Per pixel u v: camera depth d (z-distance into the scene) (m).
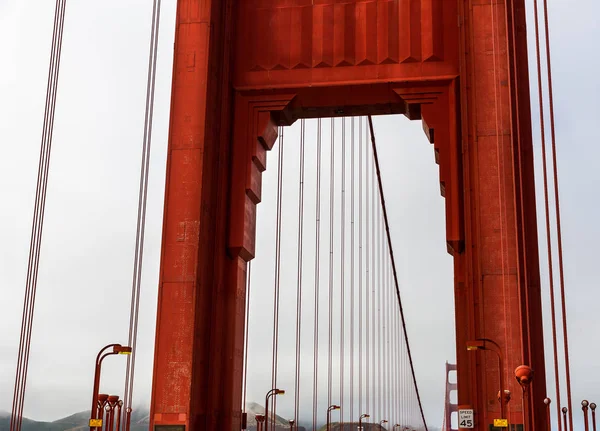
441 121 29.45
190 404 26.88
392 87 29.97
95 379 24.47
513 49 26.27
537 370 23.58
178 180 28.89
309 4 31.19
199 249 28.19
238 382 29.94
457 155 28.91
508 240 26.55
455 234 28.20
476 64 28.45
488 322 25.98
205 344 28.61
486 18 28.86
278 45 31.06
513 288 26.11
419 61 29.95
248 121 30.89
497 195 27.12
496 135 27.66
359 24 30.67
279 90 30.81
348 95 30.52
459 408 25.86
